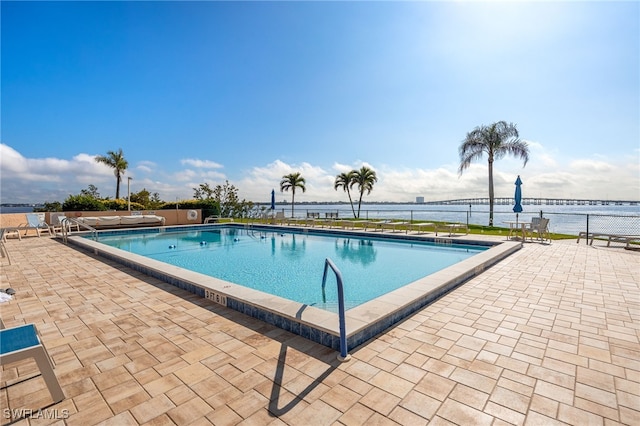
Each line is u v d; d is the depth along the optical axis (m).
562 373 2.26
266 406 1.89
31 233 12.89
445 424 1.72
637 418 1.77
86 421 1.77
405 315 3.44
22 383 2.19
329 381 2.17
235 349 2.68
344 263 7.64
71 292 4.50
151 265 5.59
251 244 10.93
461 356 2.53
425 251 9.20
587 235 9.10
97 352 2.65
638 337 2.89
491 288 4.57
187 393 2.04
